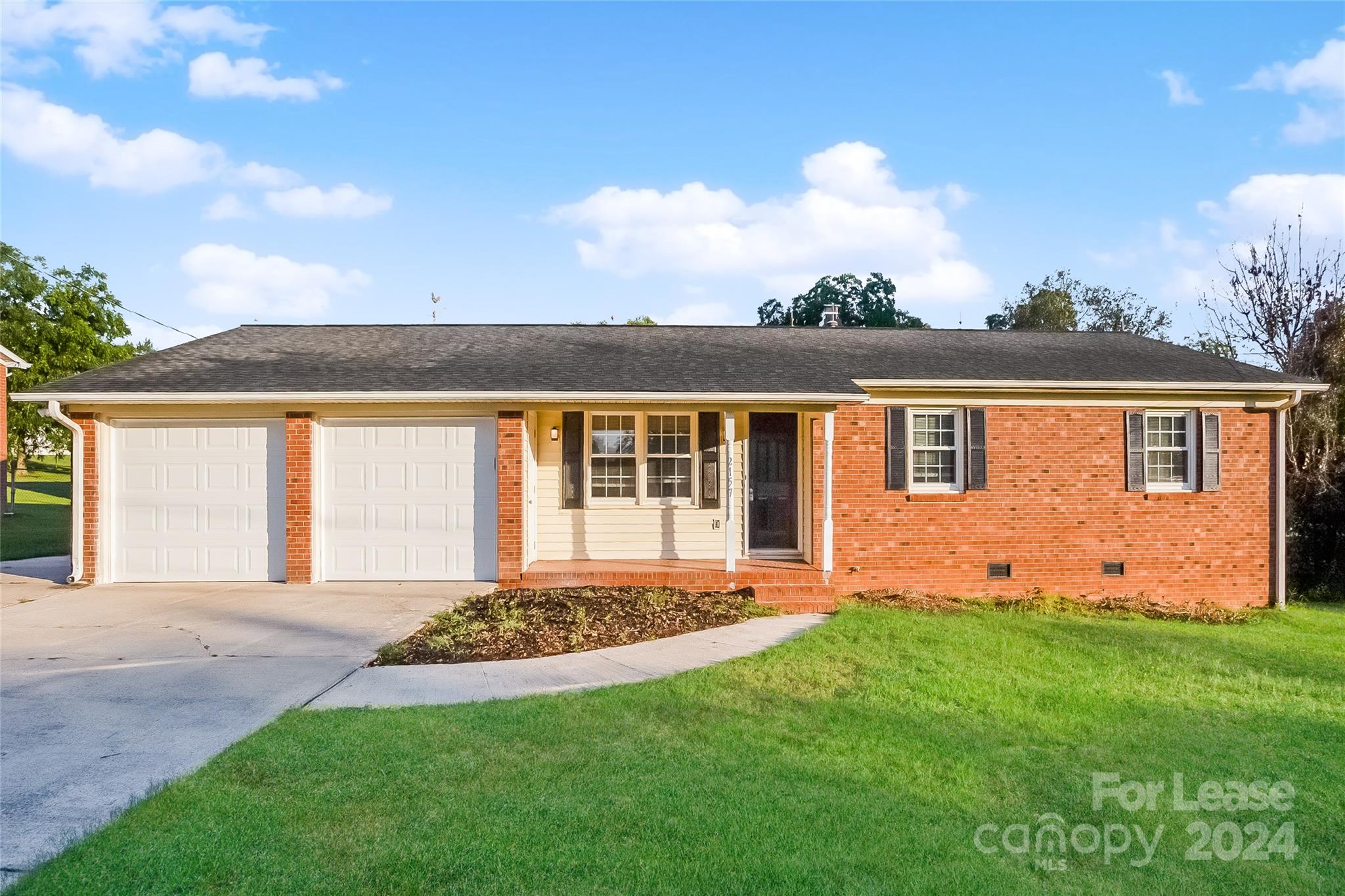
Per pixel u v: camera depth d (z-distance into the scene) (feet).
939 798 15.03
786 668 24.31
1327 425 49.52
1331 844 13.64
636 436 40.55
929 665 24.84
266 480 36.86
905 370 39.96
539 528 40.09
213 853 12.37
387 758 16.40
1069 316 123.03
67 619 29.25
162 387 34.99
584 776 15.62
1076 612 36.60
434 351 42.34
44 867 11.90
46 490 111.65
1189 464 41.06
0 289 79.61
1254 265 68.95
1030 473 40.19
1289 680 24.23
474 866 12.09
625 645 27.37
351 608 31.27
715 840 13.08
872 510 39.68
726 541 36.70
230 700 20.29
